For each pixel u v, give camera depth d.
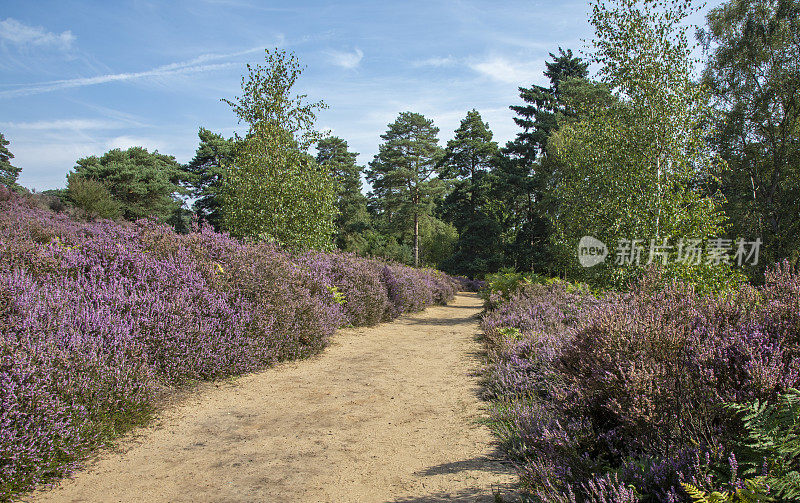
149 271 6.23
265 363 6.78
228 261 7.52
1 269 5.31
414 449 3.99
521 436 3.76
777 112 27.09
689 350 3.28
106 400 4.14
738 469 2.47
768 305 3.61
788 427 2.34
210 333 5.98
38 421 3.35
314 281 9.38
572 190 13.13
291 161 13.74
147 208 43.91
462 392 5.74
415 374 6.65
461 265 44.31
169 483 3.33
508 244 40.69
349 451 3.95
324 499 3.11
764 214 25.30
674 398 3.08
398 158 53.00
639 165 11.53
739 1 26.72
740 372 2.95
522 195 42.16
